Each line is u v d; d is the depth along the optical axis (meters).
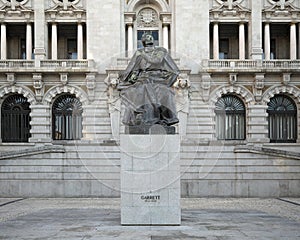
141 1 54.94
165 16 54.59
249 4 54.91
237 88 52.69
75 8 54.38
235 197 38.72
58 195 38.25
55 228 19.47
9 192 38.72
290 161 39.28
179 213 19.67
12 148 51.25
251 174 39.00
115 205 30.92
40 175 38.56
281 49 57.50
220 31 57.38
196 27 53.72
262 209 28.70
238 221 21.39
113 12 53.75
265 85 53.06
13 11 54.38
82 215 24.05
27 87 52.78
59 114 52.66
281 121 53.38
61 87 52.34
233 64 52.59
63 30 57.22
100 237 17.25
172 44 54.38
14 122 52.88
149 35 19.64
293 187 39.22
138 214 19.64
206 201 34.94
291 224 20.59
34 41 54.97
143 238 16.95
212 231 18.42
